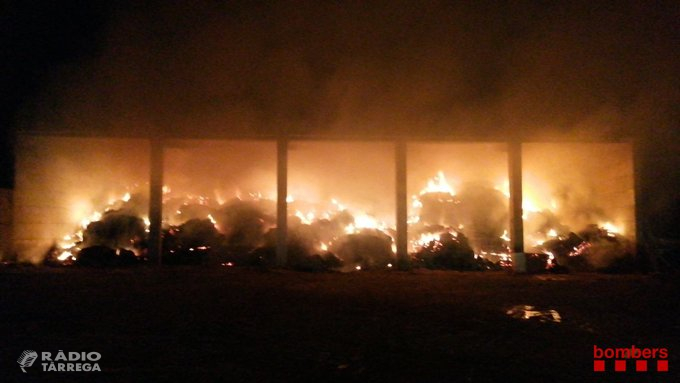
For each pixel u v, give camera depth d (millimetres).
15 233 15031
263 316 8898
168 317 8797
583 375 6301
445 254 15562
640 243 15203
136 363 6547
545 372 6371
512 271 14812
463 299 10570
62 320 8578
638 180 15305
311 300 10289
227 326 8234
